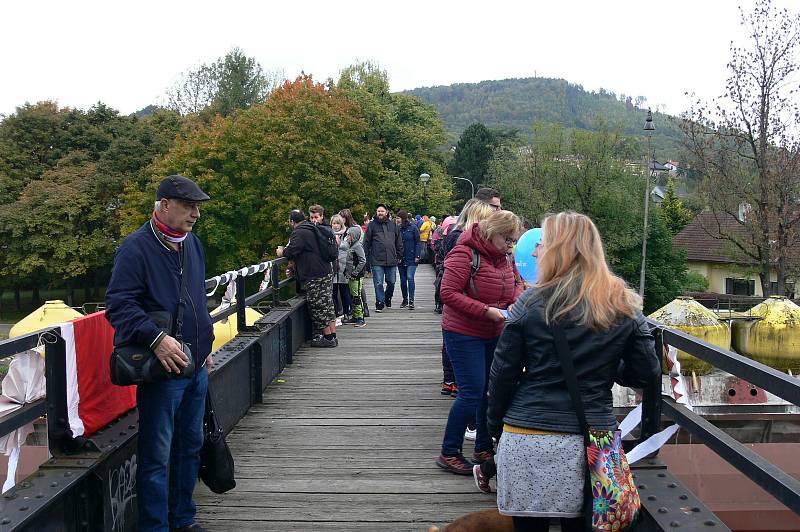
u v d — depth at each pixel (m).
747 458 2.40
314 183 33.81
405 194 51.16
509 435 2.46
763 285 23.61
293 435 5.48
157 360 2.95
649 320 3.49
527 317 2.44
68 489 2.77
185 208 3.10
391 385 7.20
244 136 35.44
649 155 30.03
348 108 38.34
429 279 21.58
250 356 6.30
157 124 49.62
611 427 2.41
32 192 42.69
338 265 10.86
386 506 4.08
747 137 22.78
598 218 40.56
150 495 3.15
